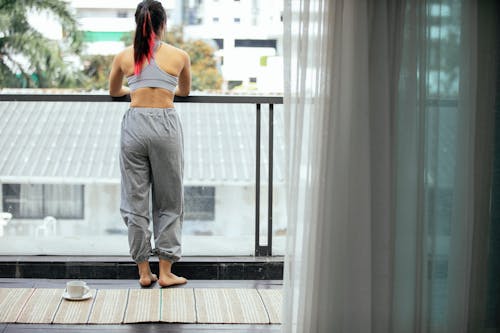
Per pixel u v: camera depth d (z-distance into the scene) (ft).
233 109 26.25
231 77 51.75
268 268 13.03
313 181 8.78
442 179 9.29
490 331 9.62
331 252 9.06
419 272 9.37
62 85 45.70
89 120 24.66
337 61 8.75
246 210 15.83
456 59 9.08
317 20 8.59
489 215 9.46
